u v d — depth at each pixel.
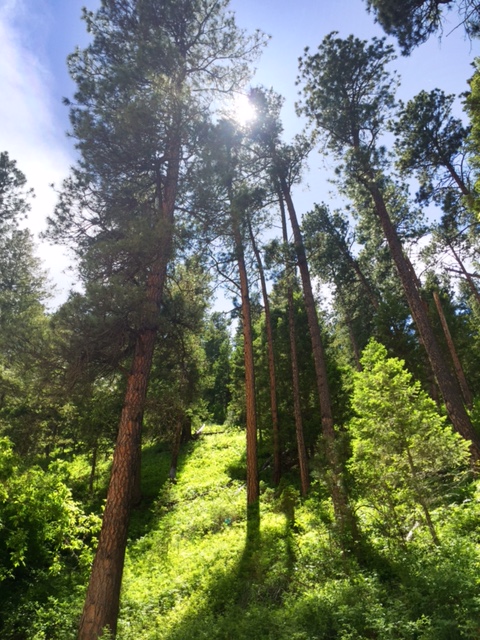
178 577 10.38
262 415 22.38
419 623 5.36
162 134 11.86
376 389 9.49
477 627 4.91
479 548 6.96
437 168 21.92
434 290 27.92
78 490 19.22
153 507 17.50
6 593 9.54
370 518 9.33
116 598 8.02
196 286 14.70
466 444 8.62
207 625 7.48
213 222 12.79
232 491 17.91
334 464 9.35
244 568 9.82
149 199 13.12
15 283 26.23
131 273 11.08
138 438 9.62
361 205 23.84
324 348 22.03
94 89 11.84
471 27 9.59
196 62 13.43
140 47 11.64
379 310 21.67
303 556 9.28
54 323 9.76
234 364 27.28
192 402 14.89
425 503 8.11
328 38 18.53
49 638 8.21
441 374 13.66
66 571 11.18
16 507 10.35
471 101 11.80
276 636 6.41
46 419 17.25
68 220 11.84
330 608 6.59
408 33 10.48
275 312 25.25
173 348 13.05
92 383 11.18
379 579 7.34
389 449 8.63
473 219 20.30
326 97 18.19
